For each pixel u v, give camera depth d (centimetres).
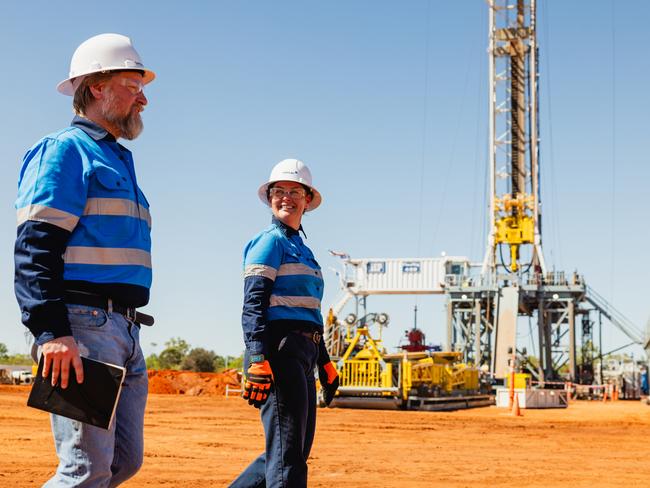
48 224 398
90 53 440
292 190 593
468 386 3472
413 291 6188
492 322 5497
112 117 440
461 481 1031
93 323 413
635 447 1565
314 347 578
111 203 425
